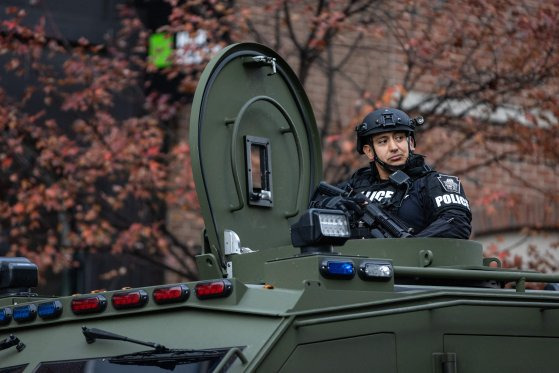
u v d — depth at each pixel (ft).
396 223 49.03
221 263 46.98
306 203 52.60
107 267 105.50
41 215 100.37
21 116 98.43
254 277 45.29
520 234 117.91
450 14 96.78
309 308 37.73
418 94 108.68
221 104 48.88
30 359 42.39
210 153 47.73
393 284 40.52
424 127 101.65
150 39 103.86
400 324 39.17
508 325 41.50
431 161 106.11
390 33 104.53
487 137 99.76
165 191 100.48
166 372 37.99
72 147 94.79
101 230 94.63
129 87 105.81
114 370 39.40
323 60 104.88
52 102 104.01
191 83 97.04
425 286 43.80
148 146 95.81
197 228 107.04
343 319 37.70
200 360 37.52
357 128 53.62
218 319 38.65
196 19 95.45
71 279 104.53
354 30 96.48
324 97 110.93
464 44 97.86
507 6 97.04
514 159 110.63
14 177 94.73
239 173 49.16
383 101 95.25
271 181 50.57
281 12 105.50
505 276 43.14
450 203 49.47
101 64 98.63
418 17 102.73
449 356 39.68
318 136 53.83
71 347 41.57
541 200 118.73
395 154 52.49
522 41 95.76
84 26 105.50
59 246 96.78
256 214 49.65
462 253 46.70
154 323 40.04
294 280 39.04
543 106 98.12
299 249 43.73
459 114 101.81
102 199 101.04
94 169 96.78
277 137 51.70
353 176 54.54
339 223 39.52
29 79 103.65
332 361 37.65
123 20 104.58
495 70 96.99
